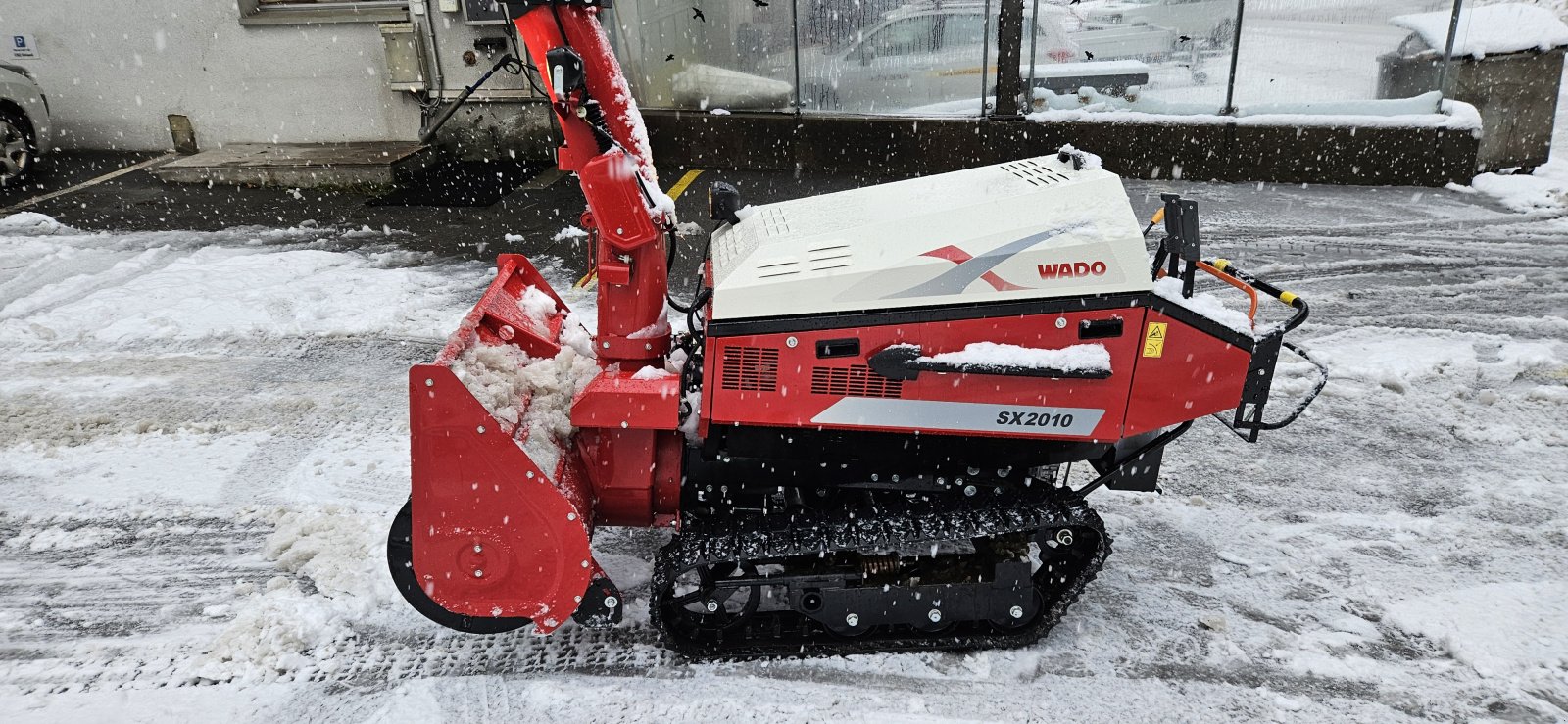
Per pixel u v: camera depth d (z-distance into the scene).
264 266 8.30
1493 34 9.74
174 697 3.65
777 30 10.91
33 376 6.32
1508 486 4.86
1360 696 3.56
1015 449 3.58
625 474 3.73
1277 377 6.04
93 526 4.75
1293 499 4.84
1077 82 10.45
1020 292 3.31
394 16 11.27
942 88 10.77
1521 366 6.05
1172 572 4.31
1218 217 9.09
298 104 11.97
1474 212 9.06
